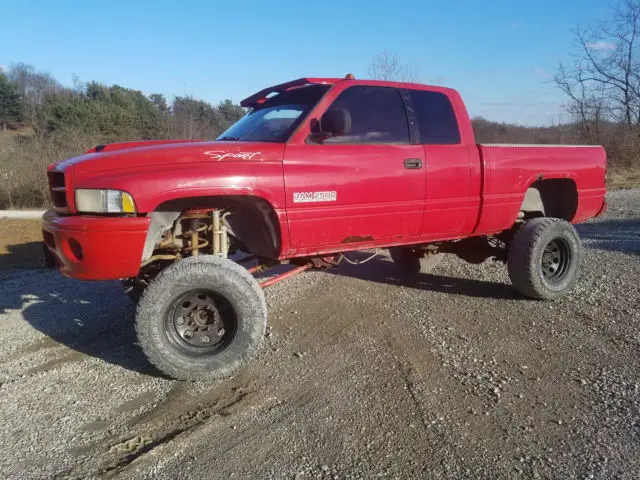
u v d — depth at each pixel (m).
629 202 12.53
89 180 3.45
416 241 4.73
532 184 5.70
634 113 20.80
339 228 4.14
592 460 2.65
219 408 3.29
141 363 4.02
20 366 4.04
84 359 4.14
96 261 3.40
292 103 4.41
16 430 3.10
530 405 3.20
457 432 2.93
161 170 3.49
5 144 16.11
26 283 6.56
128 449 2.89
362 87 4.37
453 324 4.64
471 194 4.81
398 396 3.35
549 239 5.13
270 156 3.80
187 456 2.79
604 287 5.57
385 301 5.35
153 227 3.78
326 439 2.90
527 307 5.07
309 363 3.90
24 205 14.64
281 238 3.92
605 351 3.96
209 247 4.14
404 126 4.52
